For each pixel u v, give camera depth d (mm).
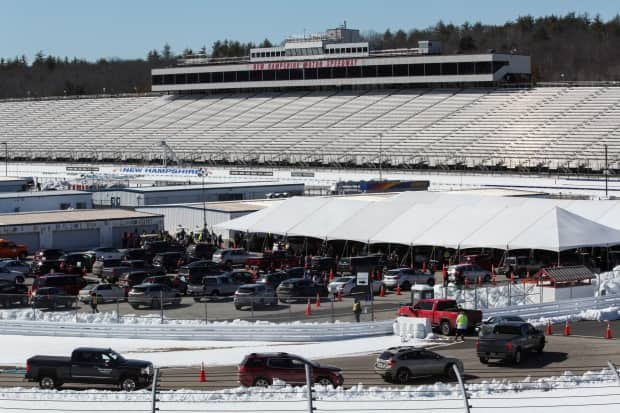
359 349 76812
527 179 199625
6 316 88312
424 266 119312
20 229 136625
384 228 125688
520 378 62250
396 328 83000
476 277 108688
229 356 73438
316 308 94438
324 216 133750
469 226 120125
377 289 105875
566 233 113250
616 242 113250
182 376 63688
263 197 189500
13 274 113062
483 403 51000
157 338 82812
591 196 177625
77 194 171375
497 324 70375
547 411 49062
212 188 182000
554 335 81500
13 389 56250
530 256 115875
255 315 90438
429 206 128875
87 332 84250
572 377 57188
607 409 49250
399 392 52469
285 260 123375
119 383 59406
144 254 127688
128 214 151250
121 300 100500
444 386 54906
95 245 144250
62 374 59500
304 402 51156
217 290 101062
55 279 103562
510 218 119188
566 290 95188
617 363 67812
